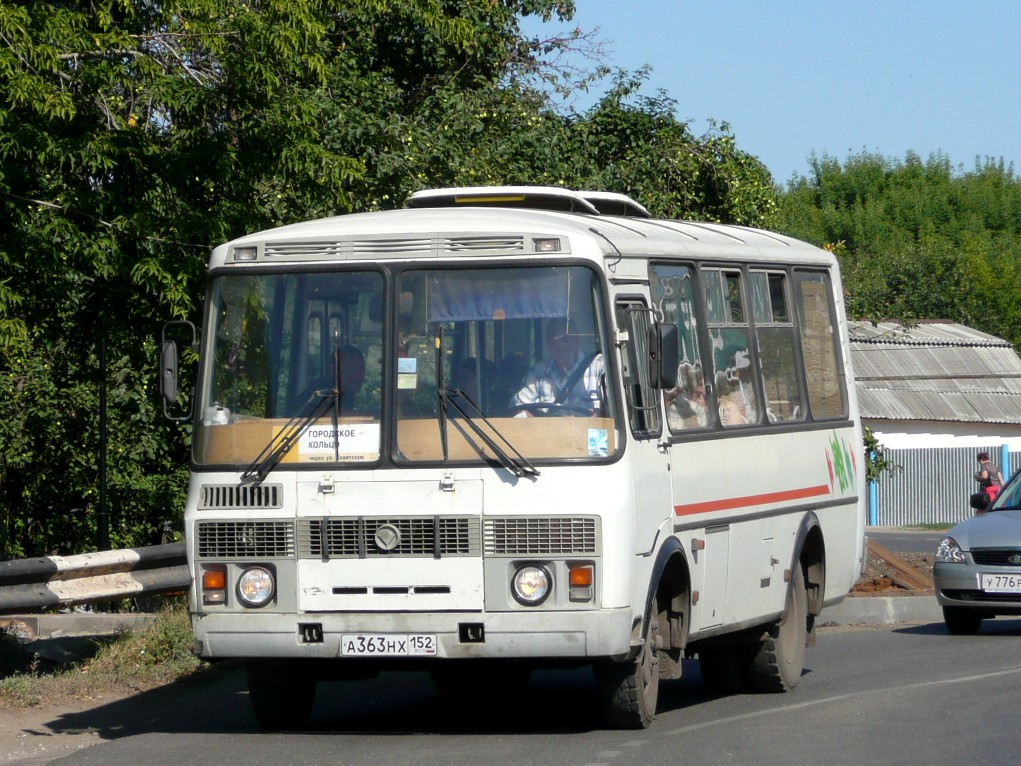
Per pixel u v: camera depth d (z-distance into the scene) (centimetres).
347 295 1148
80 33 1440
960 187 13112
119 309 1579
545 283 1127
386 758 1066
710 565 1292
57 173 1492
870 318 3189
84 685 1456
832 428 1625
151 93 1494
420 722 1288
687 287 1323
